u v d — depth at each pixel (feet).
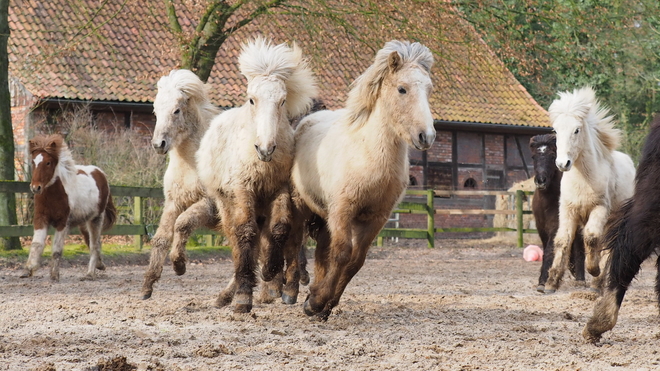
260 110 24.90
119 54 79.15
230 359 19.11
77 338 21.44
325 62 64.23
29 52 74.18
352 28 63.05
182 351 19.88
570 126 33.88
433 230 74.18
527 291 37.35
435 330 24.04
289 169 26.30
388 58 23.52
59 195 41.24
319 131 26.00
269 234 26.37
